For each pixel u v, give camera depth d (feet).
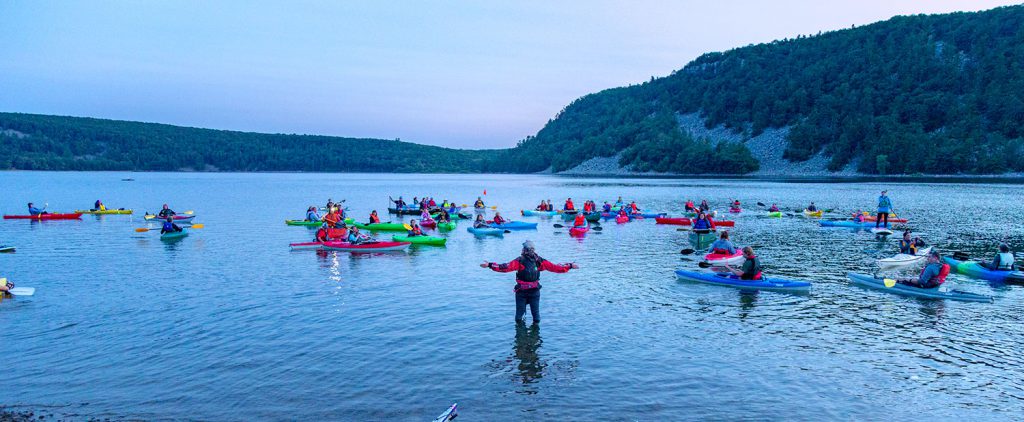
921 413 31.99
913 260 79.25
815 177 542.98
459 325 48.80
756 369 38.58
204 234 119.34
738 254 81.87
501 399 33.71
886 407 32.76
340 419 31.17
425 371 38.22
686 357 40.93
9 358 41.11
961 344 43.70
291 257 86.38
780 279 63.77
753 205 209.77
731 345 43.55
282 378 37.04
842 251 92.94
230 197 280.10
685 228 129.80
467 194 326.65
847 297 59.06
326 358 40.75
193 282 67.56
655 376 37.35
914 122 606.14
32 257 87.97
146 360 40.55
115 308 55.11
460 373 37.83
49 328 48.37
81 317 51.85
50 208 204.23
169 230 111.55
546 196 293.64
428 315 52.08
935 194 255.29
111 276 71.72
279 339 45.16
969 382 36.32
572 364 39.55
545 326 48.57
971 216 152.25
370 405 32.94
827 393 34.71
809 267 77.61
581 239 110.11
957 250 92.27
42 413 32.32
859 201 223.30
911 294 59.98
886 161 555.69
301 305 55.98
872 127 611.47
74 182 492.54
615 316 51.75
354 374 37.70
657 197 265.95
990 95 586.04
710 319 50.75
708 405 32.94
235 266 78.54
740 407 32.68
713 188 352.08
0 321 50.55
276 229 130.11
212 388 35.50
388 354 41.57
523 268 48.42
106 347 43.42
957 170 521.24
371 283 66.39
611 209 169.07
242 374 37.78
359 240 94.53
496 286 64.49
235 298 59.16
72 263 82.02
